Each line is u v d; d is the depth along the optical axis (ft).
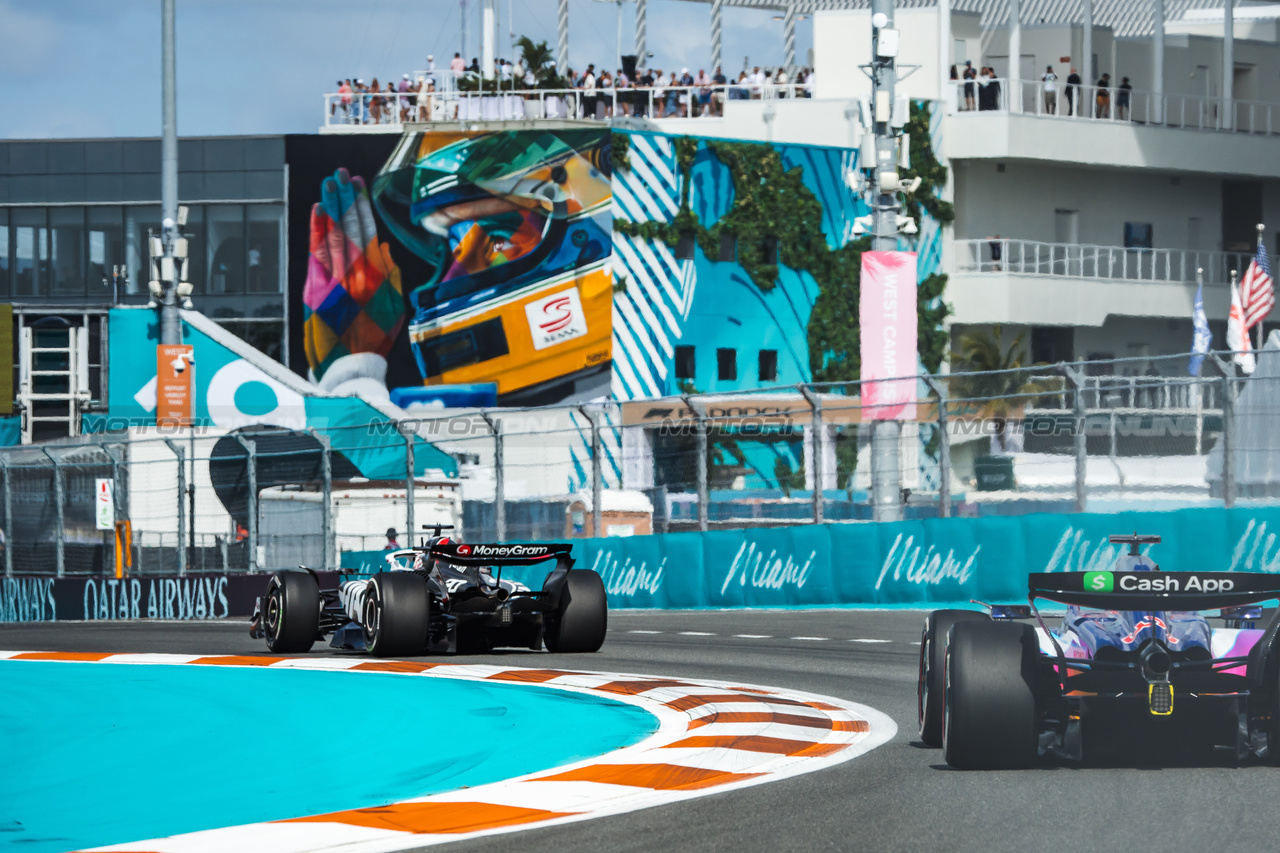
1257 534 137.90
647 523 207.31
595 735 68.69
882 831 45.47
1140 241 387.75
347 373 330.54
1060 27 388.37
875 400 195.11
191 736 72.38
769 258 342.03
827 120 357.00
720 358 335.67
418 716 76.64
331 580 179.32
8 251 348.59
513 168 325.21
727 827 46.68
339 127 339.16
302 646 118.42
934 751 61.05
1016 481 186.09
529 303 324.80
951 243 361.10
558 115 340.59
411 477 184.44
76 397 342.85
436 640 109.29
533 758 62.69
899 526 158.61
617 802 51.55
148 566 233.96
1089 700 54.08
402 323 329.31
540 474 318.04
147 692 92.07
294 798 54.95
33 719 81.10
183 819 51.39
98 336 344.28
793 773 56.44
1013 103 359.66
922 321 352.28
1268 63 403.13
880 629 132.57
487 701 82.07
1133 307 366.84
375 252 330.75
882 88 192.95
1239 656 55.93
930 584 155.94
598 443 178.91
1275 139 385.09
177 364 269.23
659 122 352.08
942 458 157.17
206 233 338.54
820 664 102.01
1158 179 388.98
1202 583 53.93
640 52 388.37
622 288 325.01
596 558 181.06
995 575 151.53
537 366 323.98
